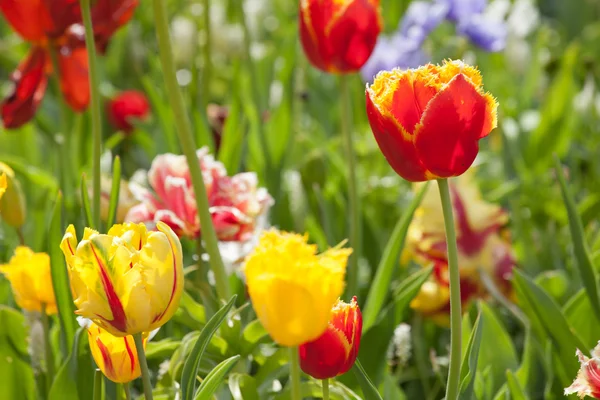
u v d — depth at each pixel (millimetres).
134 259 1320
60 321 1583
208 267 1750
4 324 1645
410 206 1666
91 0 1805
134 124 2676
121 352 1375
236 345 1553
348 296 1759
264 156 2215
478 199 1875
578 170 2791
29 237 2205
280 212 2139
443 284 1826
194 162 1547
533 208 2453
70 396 1526
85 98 2062
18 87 1853
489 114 1343
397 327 1681
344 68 1730
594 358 1397
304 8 1713
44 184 2096
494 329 1667
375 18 1707
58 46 1876
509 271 1820
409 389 1892
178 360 1537
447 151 1337
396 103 1345
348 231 2082
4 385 1626
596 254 1730
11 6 1784
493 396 1625
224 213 1632
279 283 1277
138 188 1661
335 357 1362
